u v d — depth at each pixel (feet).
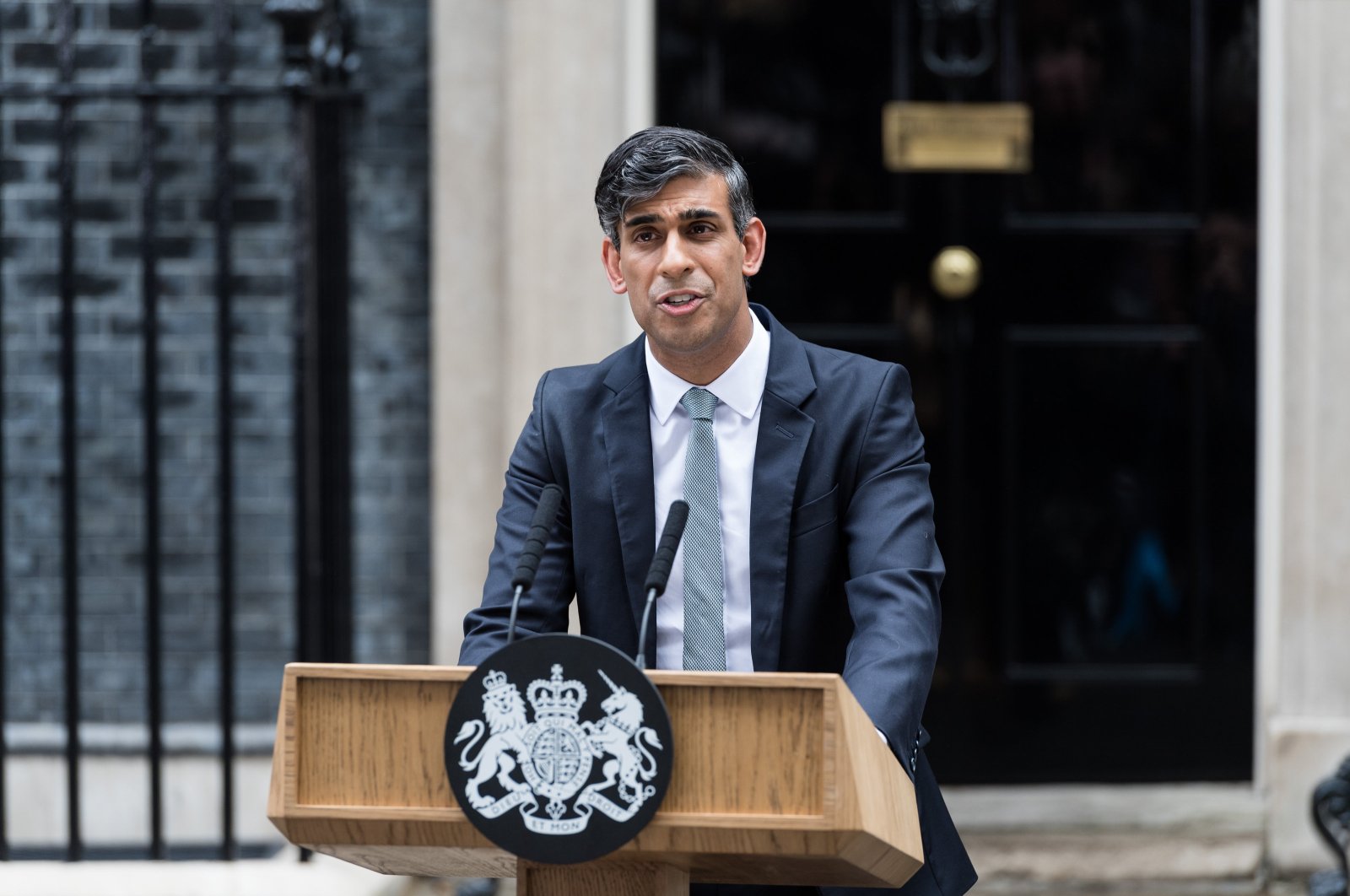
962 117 22.25
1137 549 22.26
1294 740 20.99
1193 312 22.18
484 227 21.34
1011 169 22.26
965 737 22.25
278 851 20.93
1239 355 22.15
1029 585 22.29
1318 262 21.08
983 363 22.29
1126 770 22.18
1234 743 22.09
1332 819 20.24
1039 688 22.21
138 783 21.83
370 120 21.97
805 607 10.71
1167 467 22.22
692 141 10.03
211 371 22.18
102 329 22.18
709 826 7.70
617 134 21.03
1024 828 21.24
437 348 21.35
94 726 22.15
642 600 10.78
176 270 22.15
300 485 19.90
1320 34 21.03
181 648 22.18
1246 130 22.06
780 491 10.71
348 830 8.21
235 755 21.86
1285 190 21.21
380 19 21.99
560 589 11.08
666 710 7.63
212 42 22.12
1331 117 21.02
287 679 8.24
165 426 22.18
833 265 22.33
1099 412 22.26
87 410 22.18
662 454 11.05
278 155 22.09
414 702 8.16
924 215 22.33
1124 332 22.25
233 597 20.30
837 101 22.26
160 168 22.08
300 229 19.90
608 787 7.70
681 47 22.22
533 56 20.93
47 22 22.12
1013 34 22.25
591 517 11.00
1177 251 22.18
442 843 8.16
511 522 11.22
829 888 10.59
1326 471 21.06
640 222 10.03
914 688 9.62
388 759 8.18
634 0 21.53
